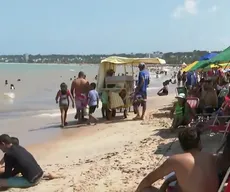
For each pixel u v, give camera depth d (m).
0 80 62.22
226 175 4.52
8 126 16.97
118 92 16.84
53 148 11.98
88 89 16.50
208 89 12.31
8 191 7.62
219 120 10.50
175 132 11.95
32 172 7.80
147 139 11.44
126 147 10.71
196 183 4.42
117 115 18.17
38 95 35.78
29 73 101.44
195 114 11.57
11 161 7.84
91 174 8.09
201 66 15.84
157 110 19.86
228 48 11.15
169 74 99.69
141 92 16.09
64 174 8.36
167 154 9.19
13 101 29.73
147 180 5.04
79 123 16.72
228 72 24.81
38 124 17.39
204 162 4.54
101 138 12.83
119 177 7.66
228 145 5.19
